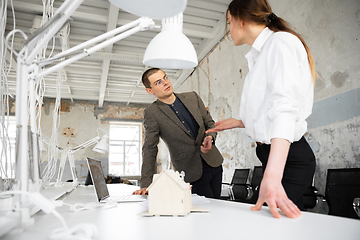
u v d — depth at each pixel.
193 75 6.50
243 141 4.21
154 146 1.80
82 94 8.43
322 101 2.79
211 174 1.90
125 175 9.15
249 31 0.96
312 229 0.45
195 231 0.45
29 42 0.56
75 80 7.27
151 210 0.62
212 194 1.89
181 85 7.54
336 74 2.63
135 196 1.13
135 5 0.50
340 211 2.08
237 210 0.67
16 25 4.45
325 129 2.75
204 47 5.54
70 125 8.66
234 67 4.55
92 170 1.00
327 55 2.74
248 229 0.46
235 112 4.48
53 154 1.60
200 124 1.89
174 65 1.20
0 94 0.97
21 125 0.54
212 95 5.40
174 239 0.41
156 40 1.05
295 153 0.89
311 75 0.90
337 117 2.61
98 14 4.40
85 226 0.36
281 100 0.73
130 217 0.60
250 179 3.92
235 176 4.02
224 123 1.18
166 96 1.90
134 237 0.42
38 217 0.61
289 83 0.76
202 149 1.64
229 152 4.64
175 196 0.62
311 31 2.96
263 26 0.94
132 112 9.41
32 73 0.66
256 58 0.99
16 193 0.47
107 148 2.93
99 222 0.55
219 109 5.07
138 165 9.46
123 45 5.55
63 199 1.11
